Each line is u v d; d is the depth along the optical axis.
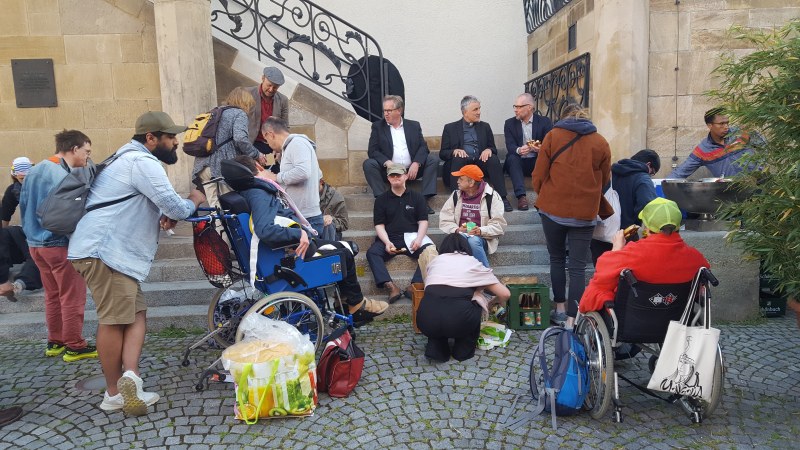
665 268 3.03
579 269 4.45
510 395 3.57
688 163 5.34
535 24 8.36
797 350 4.18
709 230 4.91
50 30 5.90
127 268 3.33
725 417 3.26
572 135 4.27
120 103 6.02
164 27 5.66
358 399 3.54
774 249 3.22
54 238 4.02
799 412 3.29
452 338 4.22
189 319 4.82
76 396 3.65
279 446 3.02
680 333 3.01
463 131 6.39
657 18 5.84
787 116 2.94
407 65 8.77
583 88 6.52
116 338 3.39
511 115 8.98
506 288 4.34
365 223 5.94
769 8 5.80
